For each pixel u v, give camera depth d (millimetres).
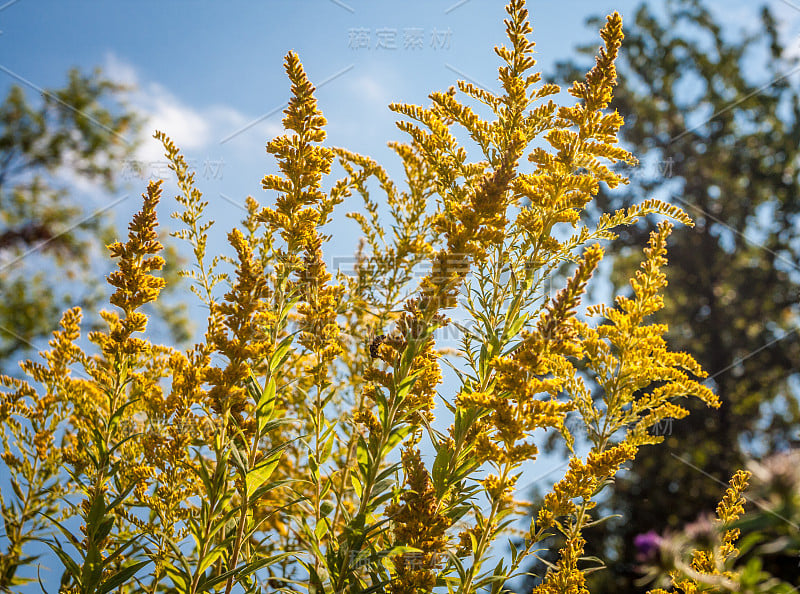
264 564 1959
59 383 2373
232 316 2178
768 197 11117
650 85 12266
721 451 8680
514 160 1985
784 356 9789
